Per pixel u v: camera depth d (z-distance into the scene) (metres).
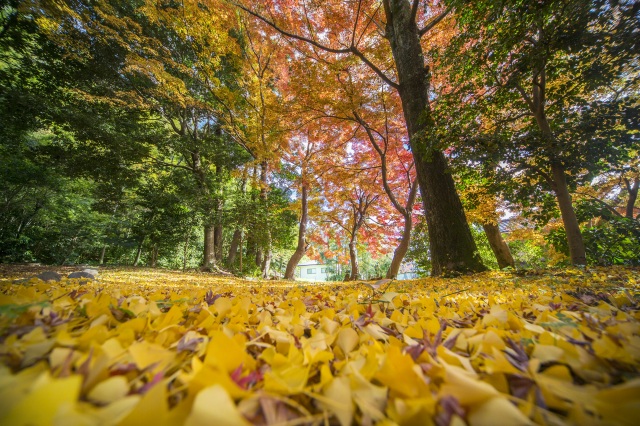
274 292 3.24
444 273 5.41
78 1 9.26
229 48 11.84
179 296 1.68
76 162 10.80
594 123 5.04
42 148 10.34
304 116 10.41
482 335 0.75
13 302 0.79
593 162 5.42
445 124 5.39
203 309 1.05
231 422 0.29
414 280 5.54
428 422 0.37
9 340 0.55
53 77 9.88
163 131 12.71
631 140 4.92
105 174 11.70
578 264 5.67
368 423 0.39
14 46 8.98
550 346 0.64
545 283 3.32
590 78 4.24
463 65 4.82
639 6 3.01
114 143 10.52
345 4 9.13
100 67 10.45
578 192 8.56
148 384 0.44
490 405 0.40
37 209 15.25
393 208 16.14
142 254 20.25
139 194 14.01
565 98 5.34
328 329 0.91
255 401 0.41
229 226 14.39
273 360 0.57
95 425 0.30
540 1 3.49
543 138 5.50
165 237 14.78
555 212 6.82
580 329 0.81
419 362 0.61
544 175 6.08
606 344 0.63
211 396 0.31
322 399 0.41
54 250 16.39
